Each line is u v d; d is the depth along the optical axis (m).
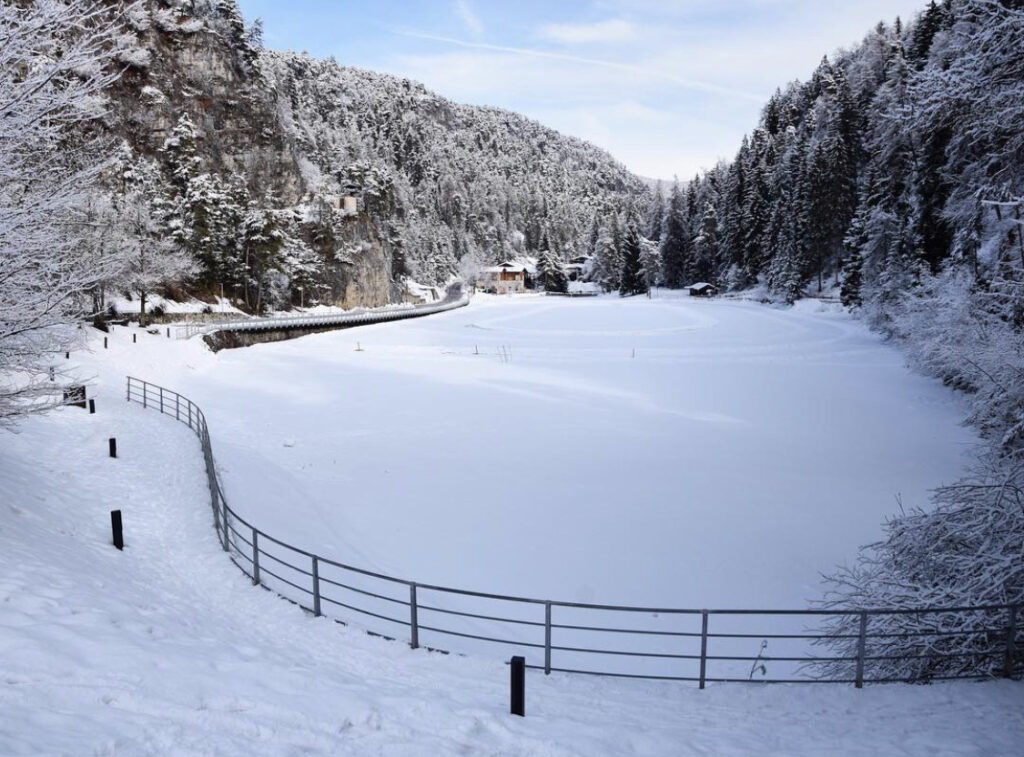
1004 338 12.85
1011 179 10.48
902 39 92.25
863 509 17.92
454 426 27.58
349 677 7.09
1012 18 8.59
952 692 7.43
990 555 8.82
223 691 5.87
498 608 12.61
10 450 15.27
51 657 5.75
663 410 31.11
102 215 36.31
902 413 30.17
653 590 13.47
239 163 84.44
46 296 8.84
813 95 119.06
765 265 102.12
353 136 173.75
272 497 16.98
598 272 146.50
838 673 9.53
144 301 51.16
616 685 7.84
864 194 69.75
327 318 71.12
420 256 145.12
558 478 20.56
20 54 7.66
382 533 16.00
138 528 12.55
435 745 5.31
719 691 7.75
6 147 7.84
